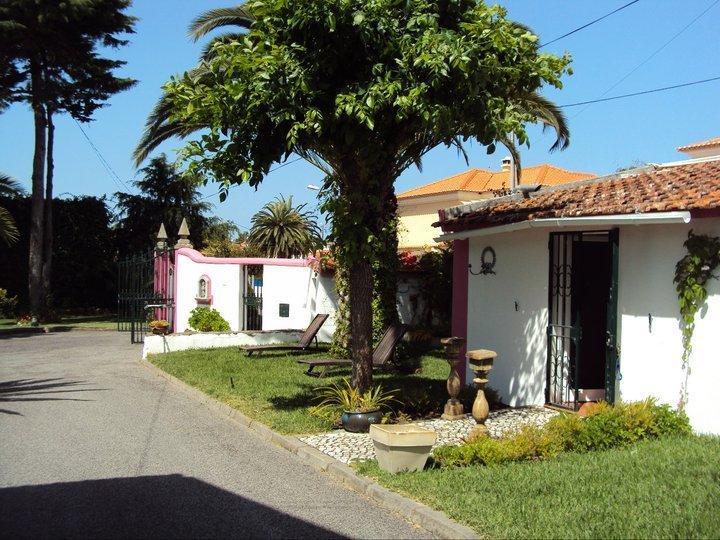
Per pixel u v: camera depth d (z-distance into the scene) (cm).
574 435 734
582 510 534
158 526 546
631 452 696
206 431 907
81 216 3366
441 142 963
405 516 570
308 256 1934
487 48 830
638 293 850
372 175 928
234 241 4078
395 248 1584
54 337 2348
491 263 1103
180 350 1747
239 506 599
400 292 2050
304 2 802
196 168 879
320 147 929
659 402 814
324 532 536
